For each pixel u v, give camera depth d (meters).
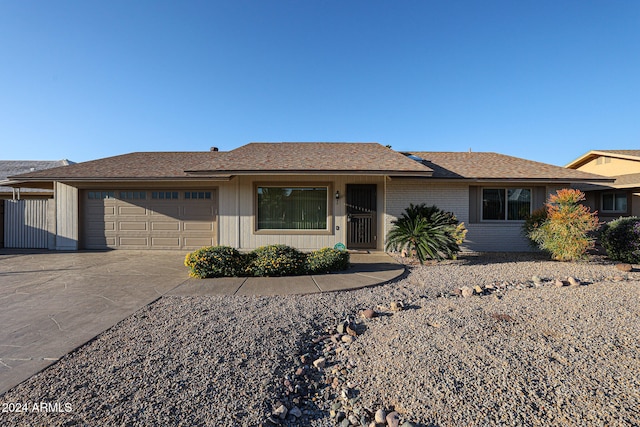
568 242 8.73
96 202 11.74
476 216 11.66
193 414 2.53
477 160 13.37
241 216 11.26
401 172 9.70
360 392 2.95
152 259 9.77
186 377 3.02
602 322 4.34
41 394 2.75
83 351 3.52
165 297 5.59
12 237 12.13
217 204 11.35
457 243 8.77
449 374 3.07
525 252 11.46
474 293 6.07
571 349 3.54
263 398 2.78
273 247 7.52
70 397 2.71
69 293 5.84
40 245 12.00
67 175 10.79
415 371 3.15
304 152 12.29
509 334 3.98
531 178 11.01
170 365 3.22
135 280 6.86
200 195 11.49
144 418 2.46
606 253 10.09
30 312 4.79
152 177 10.66
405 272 7.78
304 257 7.54
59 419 2.44
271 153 12.13
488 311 4.87
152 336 3.92
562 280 6.75
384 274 7.33
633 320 4.39
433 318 4.57
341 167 9.96
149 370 3.13
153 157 13.70
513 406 2.59
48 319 4.50
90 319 4.50
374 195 11.42
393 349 3.67
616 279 7.11
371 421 2.60
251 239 11.23
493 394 2.75
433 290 6.21
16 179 10.74
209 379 3.00
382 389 2.95
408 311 4.97
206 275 7.00
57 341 3.77
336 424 2.61
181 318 4.55
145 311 4.86
